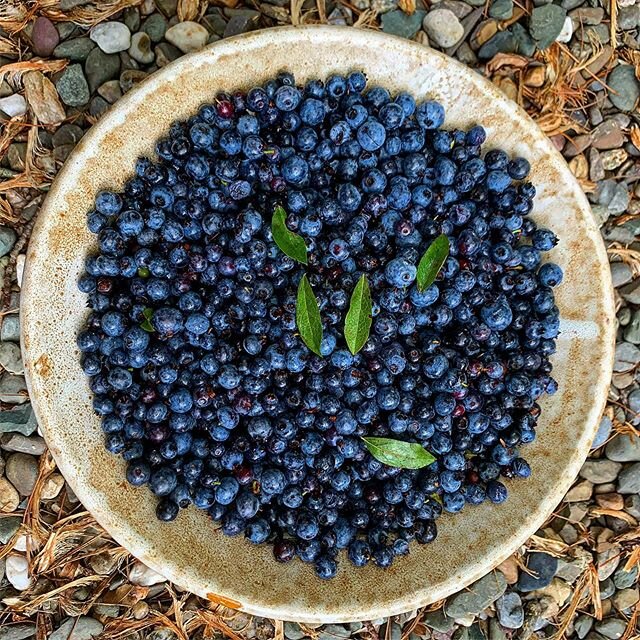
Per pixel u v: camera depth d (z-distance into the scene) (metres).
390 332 0.31
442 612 0.37
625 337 0.38
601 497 0.38
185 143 0.31
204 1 0.35
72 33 0.34
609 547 0.38
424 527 0.33
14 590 0.35
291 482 0.32
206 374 0.32
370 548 0.33
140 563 0.35
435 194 0.33
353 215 0.32
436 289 0.31
